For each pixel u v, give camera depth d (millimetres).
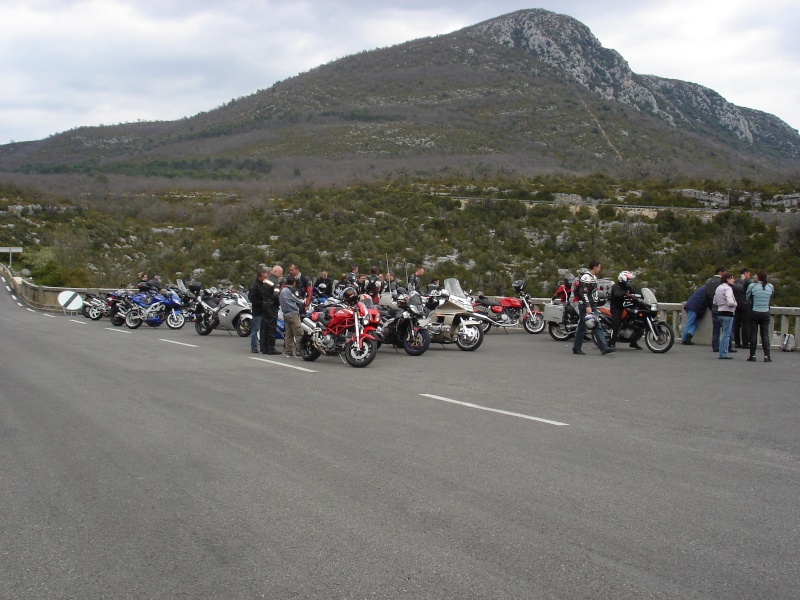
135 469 6414
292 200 63281
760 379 11781
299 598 3979
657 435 7703
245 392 10305
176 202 73625
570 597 3967
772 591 4059
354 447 7094
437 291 19656
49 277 41062
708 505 5441
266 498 5598
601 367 13219
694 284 37250
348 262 43062
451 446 7137
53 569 4383
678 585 4117
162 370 12570
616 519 5129
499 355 15188
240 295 19469
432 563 4395
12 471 6391
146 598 4004
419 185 67188
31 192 73062
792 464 6621
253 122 166875
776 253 39094
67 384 11023
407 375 12094
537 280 38500
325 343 13625
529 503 5449
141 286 23047
